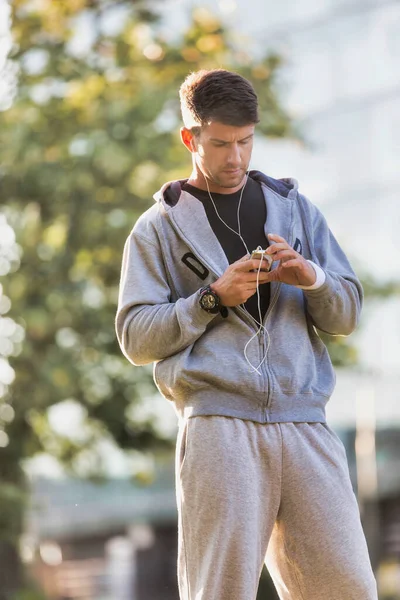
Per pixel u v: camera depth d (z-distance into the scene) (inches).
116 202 580.4
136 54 605.3
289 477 169.2
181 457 172.7
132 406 636.7
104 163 552.1
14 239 584.4
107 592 1272.1
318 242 183.0
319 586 168.9
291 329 174.1
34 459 637.3
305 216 182.5
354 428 1170.0
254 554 165.9
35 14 606.2
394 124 1284.4
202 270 176.7
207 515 167.0
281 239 169.2
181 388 172.1
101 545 1291.8
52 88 591.8
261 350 171.2
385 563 1072.2
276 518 172.4
